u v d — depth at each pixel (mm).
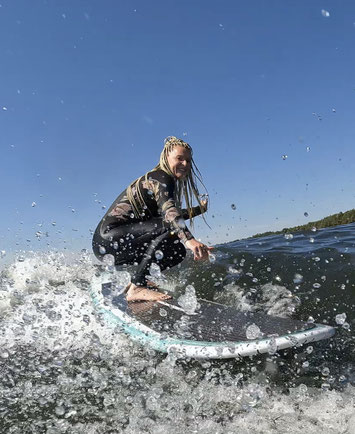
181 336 1524
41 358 1614
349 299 2029
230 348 1363
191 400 1258
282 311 2070
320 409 1172
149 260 1946
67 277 2814
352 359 1507
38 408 1240
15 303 2316
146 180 1946
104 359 1571
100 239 2033
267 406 1209
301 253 2789
